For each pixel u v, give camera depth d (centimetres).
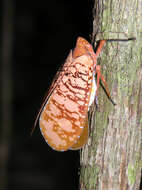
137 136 17
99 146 17
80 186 17
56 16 56
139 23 16
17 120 48
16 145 43
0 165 39
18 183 37
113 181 17
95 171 17
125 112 17
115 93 17
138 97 17
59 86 17
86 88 17
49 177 38
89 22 17
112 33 16
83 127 17
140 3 16
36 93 53
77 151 18
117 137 17
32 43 58
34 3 56
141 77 17
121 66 16
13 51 54
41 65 56
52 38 56
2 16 42
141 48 16
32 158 41
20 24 55
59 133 17
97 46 17
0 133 40
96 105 17
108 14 16
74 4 53
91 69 17
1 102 41
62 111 17
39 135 45
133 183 17
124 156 17
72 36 54
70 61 17
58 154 41
